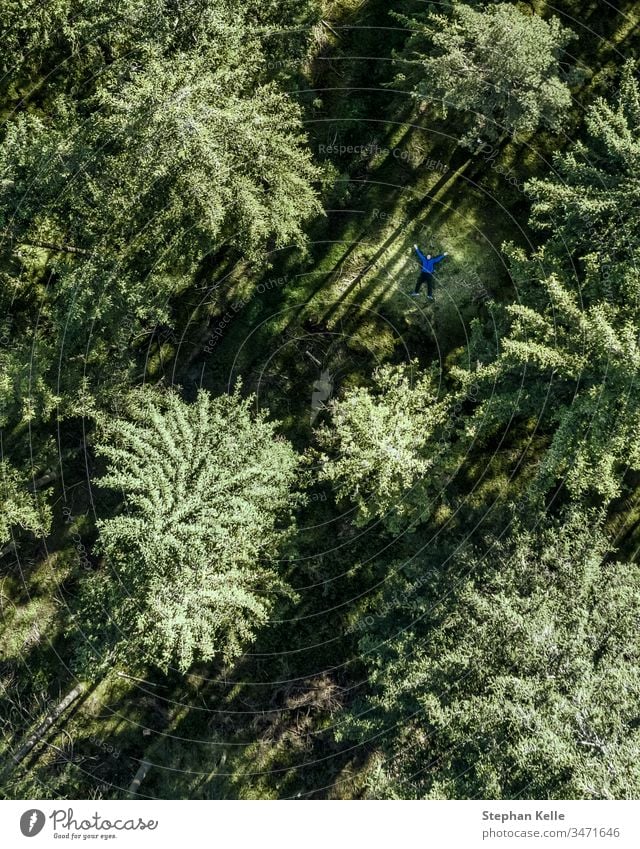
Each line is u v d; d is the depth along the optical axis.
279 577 16.28
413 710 13.77
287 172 13.59
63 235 15.95
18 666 16.28
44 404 14.69
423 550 16.14
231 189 13.59
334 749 16.12
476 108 15.26
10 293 16.08
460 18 14.62
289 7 15.52
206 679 16.36
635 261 13.24
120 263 15.04
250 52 14.33
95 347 15.53
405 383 14.76
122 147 14.30
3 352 14.82
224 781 16.06
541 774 12.32
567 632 13.14
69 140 14.55
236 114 12.70
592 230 14.02
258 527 13.80
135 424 15.74
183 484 13.04
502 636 13.17
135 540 12.84
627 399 12.61
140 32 14.30
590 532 14.20
